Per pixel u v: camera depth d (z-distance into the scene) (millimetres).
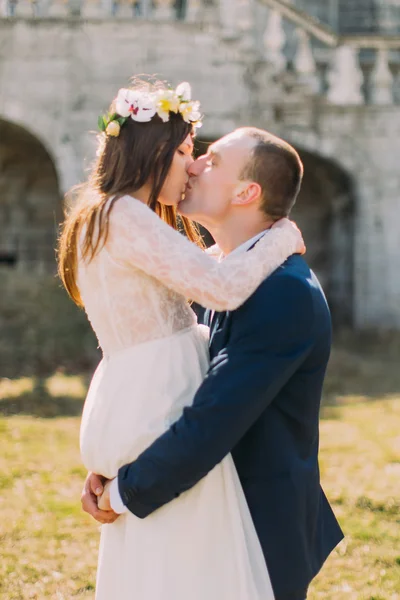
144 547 2488
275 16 13148
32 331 11273
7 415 8102
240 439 2572
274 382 2404
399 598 3951
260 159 2619
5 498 5480
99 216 2541
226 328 2541
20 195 15703
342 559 4473
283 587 2506
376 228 13797
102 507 2568
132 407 2533
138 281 2555
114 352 2629
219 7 12961
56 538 4762
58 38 12883
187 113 2646
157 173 2609
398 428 7652
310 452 2645
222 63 13023
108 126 2627
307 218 15461
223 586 2475
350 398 9320
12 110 12914
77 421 7887
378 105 13500
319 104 13383
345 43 13344
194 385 2582
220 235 2760
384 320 13867
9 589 4051
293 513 2521
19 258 15750
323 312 2549
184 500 2502
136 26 12891
